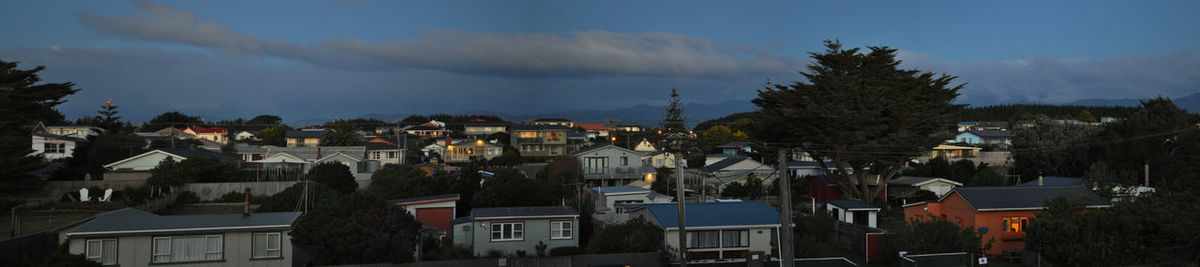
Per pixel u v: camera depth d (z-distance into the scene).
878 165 46.50
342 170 44.66
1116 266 25.39
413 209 35.78
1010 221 30.86
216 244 23.70
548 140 94.56
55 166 50.84
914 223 28.14
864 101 42.91
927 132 45.53
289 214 26.19
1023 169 60.84
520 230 29.72
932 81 47.84
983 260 25.16
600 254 26.19
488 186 40.62
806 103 44.66
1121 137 52.78
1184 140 46.25
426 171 57.31
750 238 28.33
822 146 44.75
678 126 26.19
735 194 54.56
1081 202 29.48
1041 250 26.70
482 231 29.31
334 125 99.62
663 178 61.84
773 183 57.66
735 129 107.62
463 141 89.44
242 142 105.19
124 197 37.97
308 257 26.30
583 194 45.91
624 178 63.78
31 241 24.11
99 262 22.80
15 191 37.06
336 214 23.97
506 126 121.25
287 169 50.09
